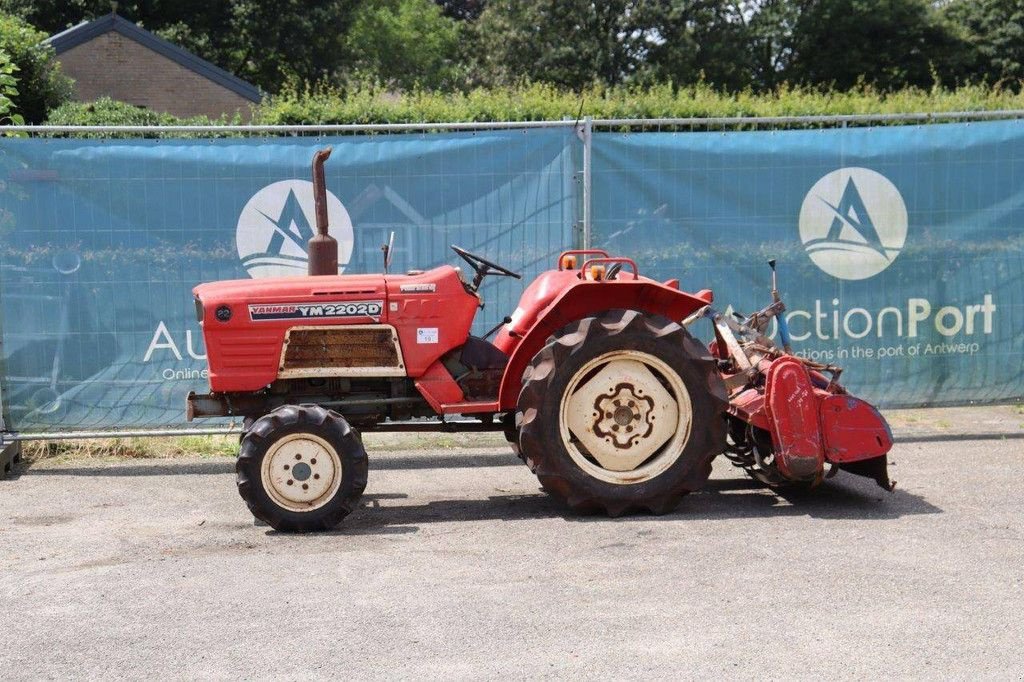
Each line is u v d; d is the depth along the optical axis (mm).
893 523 5770
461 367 6422
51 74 21641
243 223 7777
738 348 6379
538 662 3928
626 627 4250
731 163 8023
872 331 8172
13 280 7602
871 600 4520
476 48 43031
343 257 7855
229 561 5266
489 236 7930
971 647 4012
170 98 31984
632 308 6262
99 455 8016
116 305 7695
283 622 4383
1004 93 17797
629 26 38750
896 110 14750
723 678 3770
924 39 40219
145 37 31609
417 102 14711
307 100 14469
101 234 7664
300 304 6141
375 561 5207
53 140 7586
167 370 7766
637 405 6023
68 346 7676
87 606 4629
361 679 3818
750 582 4770
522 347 6184
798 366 6051
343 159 7812
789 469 6031
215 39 41719
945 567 4957
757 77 40875
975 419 8844
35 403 7660
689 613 4391
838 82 40344
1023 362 8258
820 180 8070
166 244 7723
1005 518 5836
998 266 8203
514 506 6375
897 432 8414
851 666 3854
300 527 5762
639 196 7984
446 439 8461
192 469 7613
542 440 5918
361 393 6422
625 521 5918
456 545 5480
